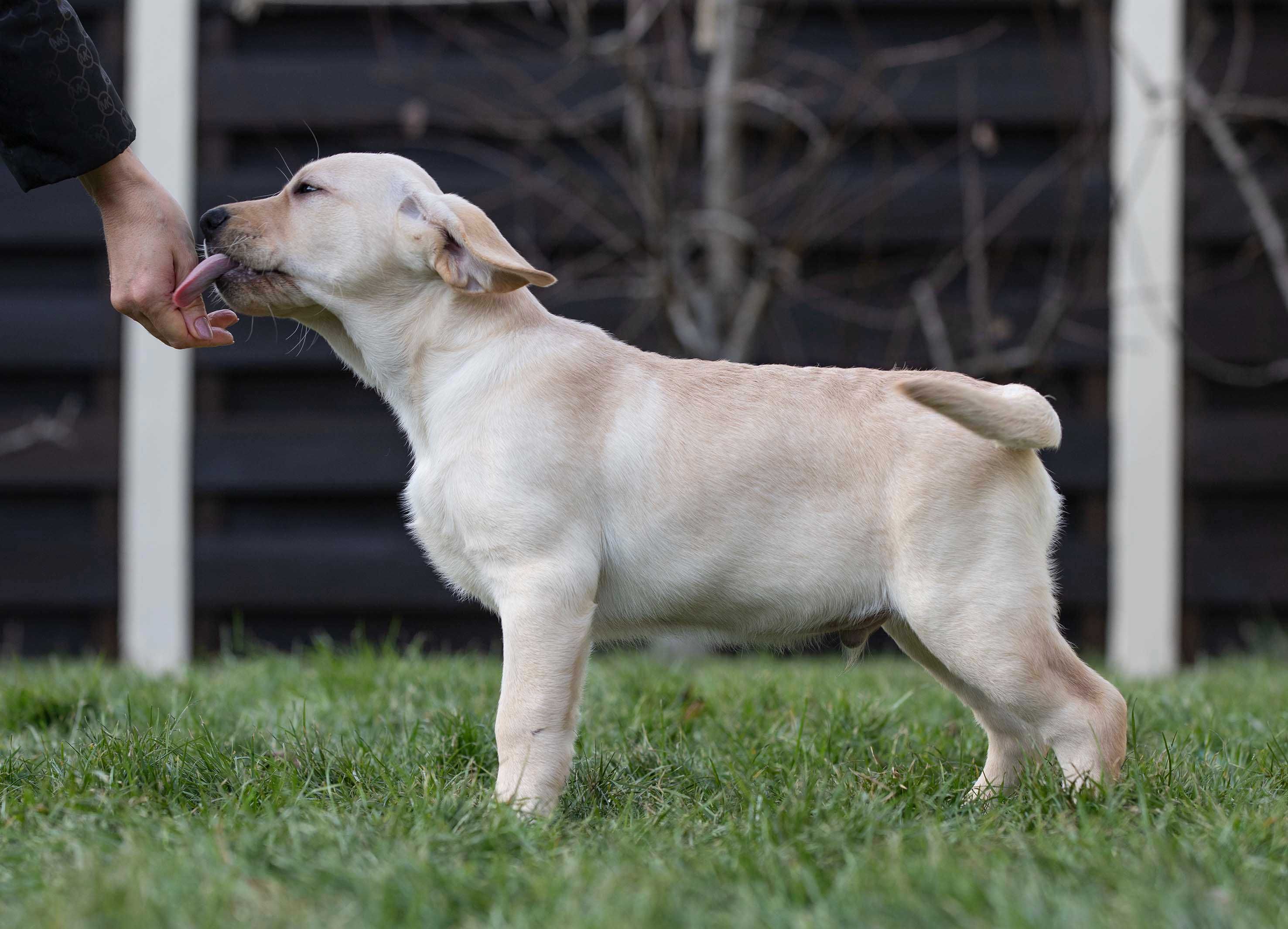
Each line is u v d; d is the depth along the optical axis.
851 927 2.00
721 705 4.02
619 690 4.25
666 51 6.44
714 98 6.19
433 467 3.13
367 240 3.22
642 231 6.30
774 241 6.64
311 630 6.75
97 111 3.27
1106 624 6.57
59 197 6.57
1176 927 1.95
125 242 3.38
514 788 2.84
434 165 6.69
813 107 6.69
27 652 6.75
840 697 3.90
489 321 3.20
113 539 6.66
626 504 3.05
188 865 2.25
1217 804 2.75
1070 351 6.52
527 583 2.95
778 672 5.00
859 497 3.02
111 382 6.65
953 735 3.75
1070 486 6.54
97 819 2.64
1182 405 6.54
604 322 6.68
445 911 2.11
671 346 6.25
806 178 6.19
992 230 6.50
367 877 2.21
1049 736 2.96
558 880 2.21
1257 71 6.55
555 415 3.04
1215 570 6.49
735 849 2.45
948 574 2.95
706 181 6.45
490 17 6.84
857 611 3.08
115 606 6.65
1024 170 6.66
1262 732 3.61
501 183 6.62
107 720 3.82
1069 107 6.51
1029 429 2.89
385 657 4.83
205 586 6.60
